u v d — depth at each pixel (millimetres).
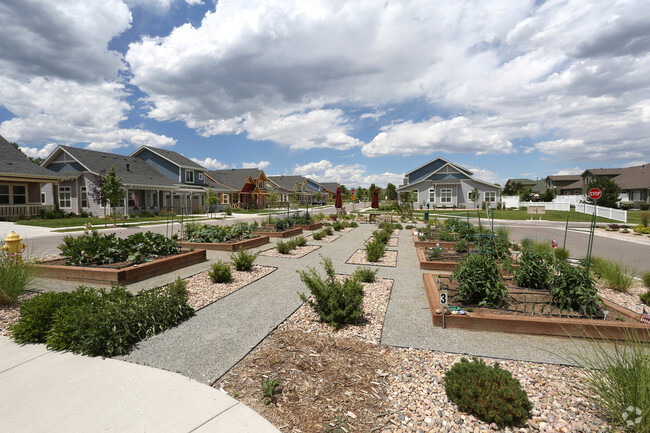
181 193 35062
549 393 3117
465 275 5414
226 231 12359
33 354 3760
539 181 87875
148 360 3672
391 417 2775
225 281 7078
